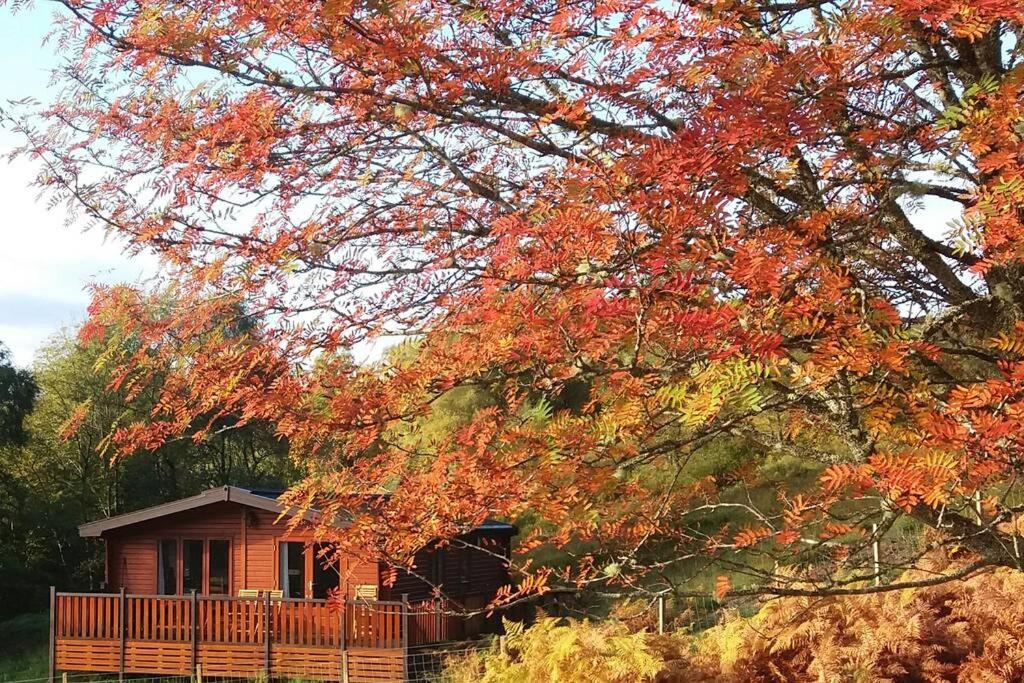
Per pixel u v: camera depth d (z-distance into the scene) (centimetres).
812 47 255
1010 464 226
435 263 381
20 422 3288
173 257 381
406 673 1281
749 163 255
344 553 367
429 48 304
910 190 341
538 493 327
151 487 3397
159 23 319
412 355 363
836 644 610
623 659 619
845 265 331
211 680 1433
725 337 226
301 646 1359
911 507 249
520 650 743
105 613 1462
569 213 269
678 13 302
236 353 359
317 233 379
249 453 3153
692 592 330
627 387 270
